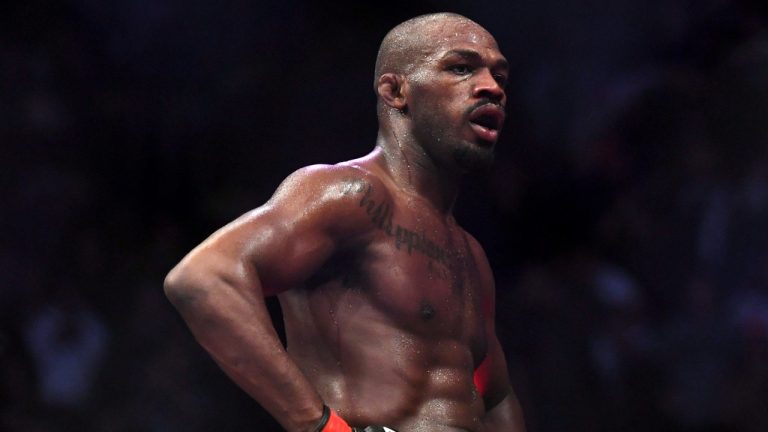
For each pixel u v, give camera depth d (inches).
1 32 510.6
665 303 459.2
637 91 506.3
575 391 416.5
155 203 502.3
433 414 179.9
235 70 530.3
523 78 535.5
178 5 533.6
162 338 433.4
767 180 463.2
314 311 183.8
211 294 165.5
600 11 536.1
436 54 194.7
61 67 513.0
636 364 426.9
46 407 414.9
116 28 529.0
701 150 482.0
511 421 214.2
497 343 210.7
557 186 502.6
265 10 537.6
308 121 522.3
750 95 479.8
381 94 199.5
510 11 541.3
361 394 179.0
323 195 177.3
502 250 494.0
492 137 193.5
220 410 426.0
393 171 195.0
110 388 422.6
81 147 501.0
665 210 477.7
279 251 171.5
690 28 522.3
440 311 185.8
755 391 417.1
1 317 431.2
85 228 467.8
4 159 479.8
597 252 479.8
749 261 452.1
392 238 184.2
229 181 513.0
